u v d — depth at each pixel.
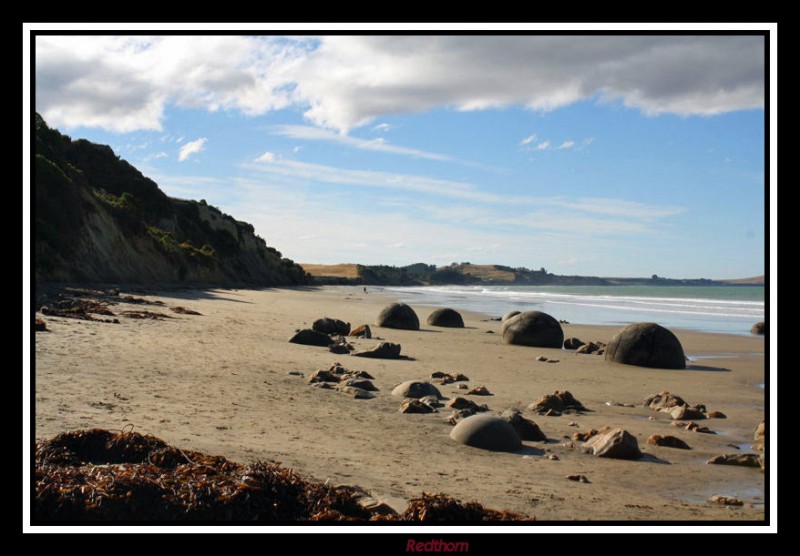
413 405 10.10
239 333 18.78
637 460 8.34
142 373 10.79
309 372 13.00
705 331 29.88
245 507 4.91
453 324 28.25
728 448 9.17
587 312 42.94
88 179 46.34
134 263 37.28
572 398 11.52
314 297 52.28
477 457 7.88
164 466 5.61
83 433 5.91
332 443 7.79
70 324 15.34
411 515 5.12
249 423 8.30
